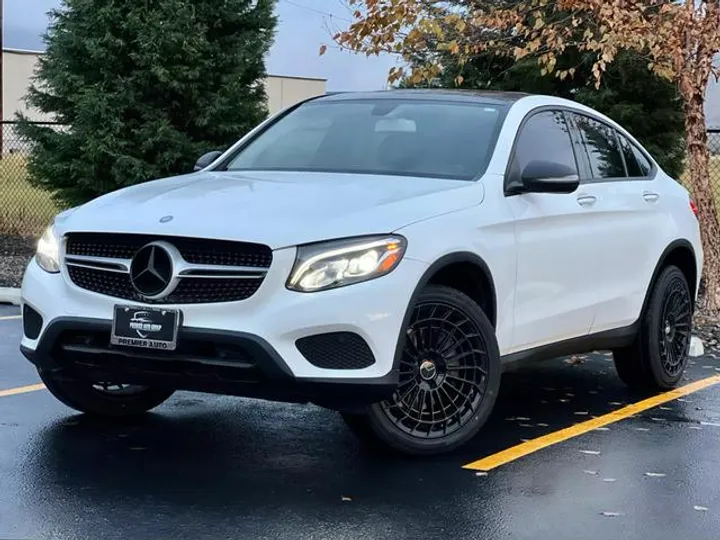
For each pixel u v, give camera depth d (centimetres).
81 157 1358
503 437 570
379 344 466
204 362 461
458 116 607
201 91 1373
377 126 612
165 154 1335
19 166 1642
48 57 1398
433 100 630
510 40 1202
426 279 486
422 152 579
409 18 1006
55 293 499
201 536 398
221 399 654
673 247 714
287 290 456
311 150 609
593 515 437
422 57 1159
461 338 517
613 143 698
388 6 1004
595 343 648
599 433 586
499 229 540
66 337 497
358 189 520
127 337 472
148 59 1312
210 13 1379
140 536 397
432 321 504
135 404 596
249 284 460
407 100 636
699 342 871
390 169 570
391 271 471
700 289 1162
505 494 462
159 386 493
